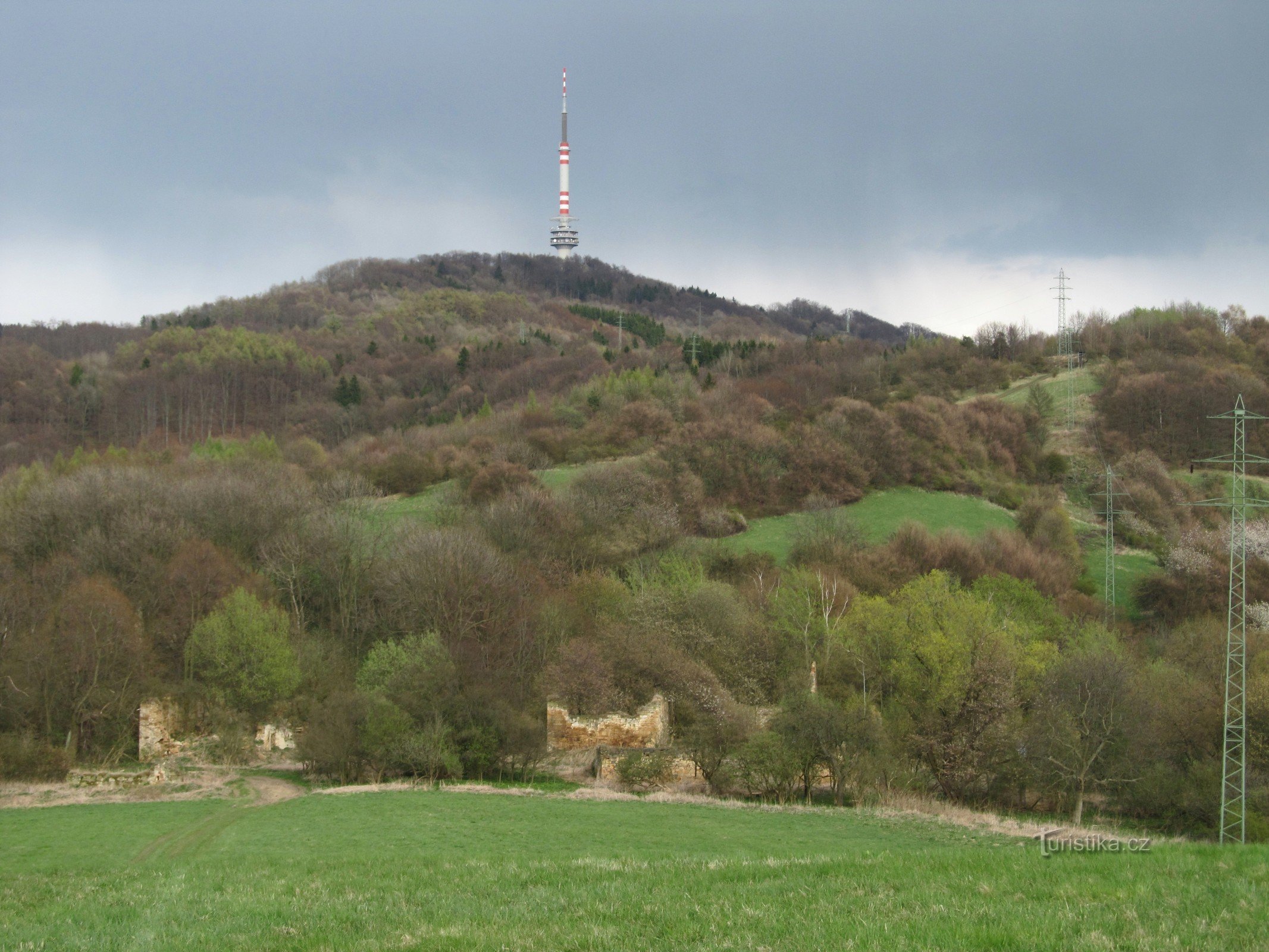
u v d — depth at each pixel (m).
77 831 32.47
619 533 86.50
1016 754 44.19
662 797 40.59
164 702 53.59
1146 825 41.84
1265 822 37.69
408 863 22.42
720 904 13.80
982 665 45.25
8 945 13.87
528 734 46.78
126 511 72.38
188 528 73.44
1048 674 46.97
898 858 17.95
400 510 96.31
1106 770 42.91
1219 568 81.75
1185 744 45.38
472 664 56.69
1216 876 14.66
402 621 68.19
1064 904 13.02
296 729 56.06
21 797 39.62
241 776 46.47
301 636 63.94
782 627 64.44
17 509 74.62
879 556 83.38
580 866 19.23
